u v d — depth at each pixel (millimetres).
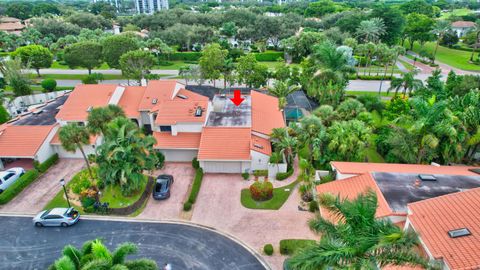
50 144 38625
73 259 17344
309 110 51344
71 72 84500
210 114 42594
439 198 21281
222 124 39531
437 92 47531
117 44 72750
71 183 34500
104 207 29938
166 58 96812
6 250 25766
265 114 44531
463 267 16219
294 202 31344
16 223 28812
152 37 104500
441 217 19750
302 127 34781
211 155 35000
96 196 31203
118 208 30031
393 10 103562
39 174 36219
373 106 45562
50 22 116625
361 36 102500
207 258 24953
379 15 103625
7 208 30688
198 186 33156
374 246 14320
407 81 53625
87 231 27875
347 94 61969
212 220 29031
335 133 33906
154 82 49125
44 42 103750
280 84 53094
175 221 28969
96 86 46531
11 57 72188
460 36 123688
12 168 36062
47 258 25016
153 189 32219
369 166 30250
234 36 115250
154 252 25516
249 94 55500
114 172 28859
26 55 72875
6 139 37531
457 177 26609
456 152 31953
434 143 30688
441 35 98312
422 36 102188
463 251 17125
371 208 15797
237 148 35750
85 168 37562
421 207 21062
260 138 38531
